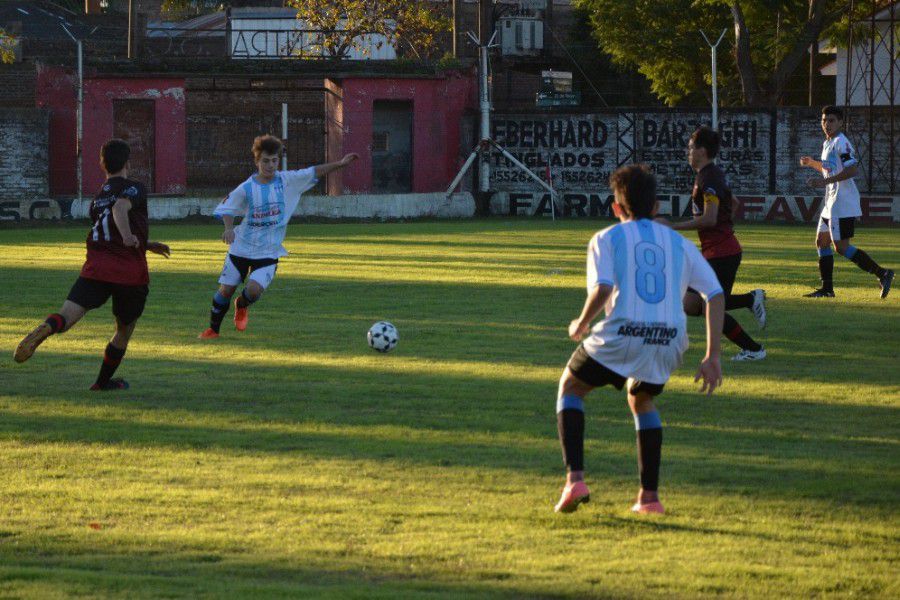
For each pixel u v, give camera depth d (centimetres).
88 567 736
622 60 7919
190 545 781
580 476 847
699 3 7088
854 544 798
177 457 1037
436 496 912
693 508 885
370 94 6394
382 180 6631
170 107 6297
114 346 1354
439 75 6431
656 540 802
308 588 691
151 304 2233
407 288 2514
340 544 785
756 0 6681
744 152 6047
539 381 1443
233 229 1783
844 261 3231
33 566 735
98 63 6166
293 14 7688
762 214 5650
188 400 1308
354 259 3284
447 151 6512
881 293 2383
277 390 1373
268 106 8269
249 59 6562
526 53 8838
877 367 1559
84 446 1078
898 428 1184
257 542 789
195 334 1844
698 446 1098
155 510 864
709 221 1558
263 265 1800
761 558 764
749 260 3262
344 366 1548
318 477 967
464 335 1838
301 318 2038
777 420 1220
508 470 997
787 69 6625
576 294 2408
